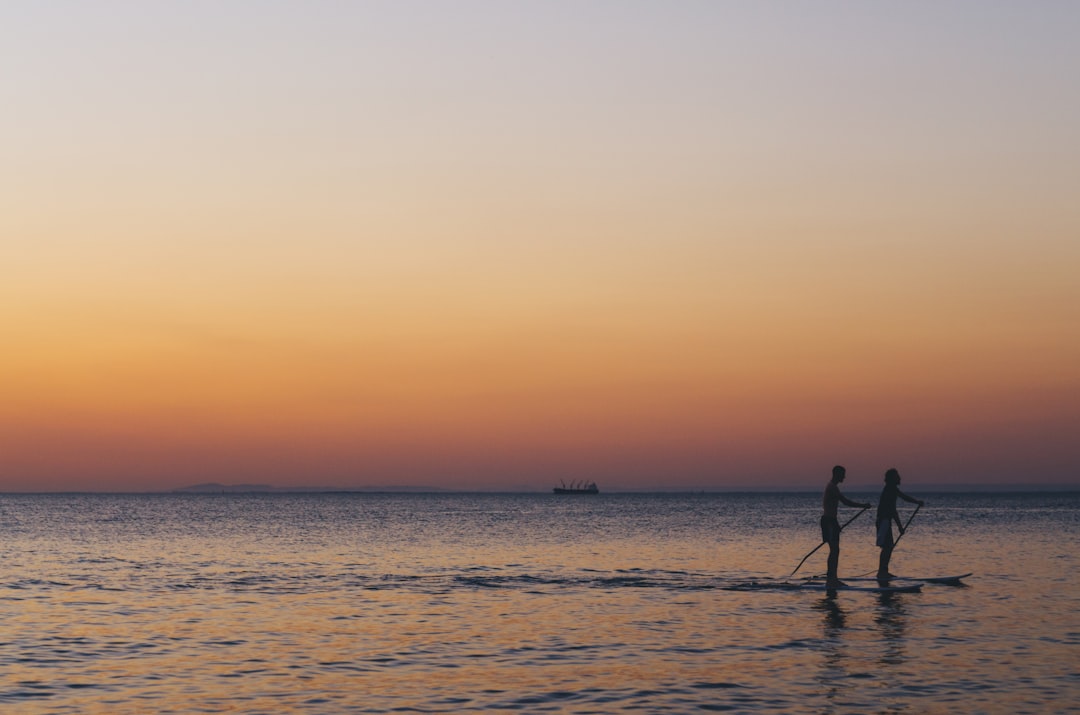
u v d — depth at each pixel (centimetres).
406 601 2569
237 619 2230
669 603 2494
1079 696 1416
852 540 5475
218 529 7850
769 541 5484
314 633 2017
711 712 1333
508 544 5362
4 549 5028
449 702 1393
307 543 5594
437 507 19025
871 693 1441
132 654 1775
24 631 2044
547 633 2008
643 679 1548
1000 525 7681
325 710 1347
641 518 10800
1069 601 2473
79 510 16100
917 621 2144
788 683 1513
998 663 1661
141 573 3497
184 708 1359
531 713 1330
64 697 1426
